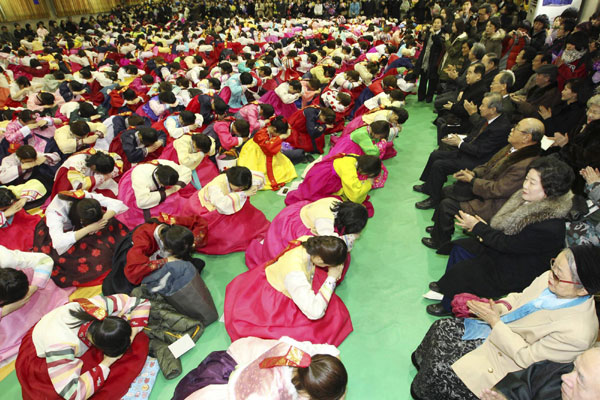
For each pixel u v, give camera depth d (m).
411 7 15.45
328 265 1.85
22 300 2.11
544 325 1.39
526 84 4.49
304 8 17.75
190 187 3.41
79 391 1.66
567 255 1.28
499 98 2.98
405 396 1.90
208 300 2.25
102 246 2.63
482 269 2.11
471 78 4.13
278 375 1.33
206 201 2.86
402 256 2.85
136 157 3.59
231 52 8.25
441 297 2.43
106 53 8.96
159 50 9.44
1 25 14.02
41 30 13.86
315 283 2.15
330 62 6.77
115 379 1.85
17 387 1.99
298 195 3.29
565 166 1.72
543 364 1.37
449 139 3.29
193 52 9.80
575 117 3.61
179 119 4.00
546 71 4.00
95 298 1.88
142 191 2.94
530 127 2.34
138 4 23.38
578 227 2.18
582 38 3.98
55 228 2.43
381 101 4.44
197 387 1.79
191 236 2.23
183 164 3.42
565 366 1.32
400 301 2.45
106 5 20.56
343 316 2.19
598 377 1.04
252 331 2.06
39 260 2.23
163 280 2.12
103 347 1.64
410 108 6.00
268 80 5.75
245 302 2.16
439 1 13.80
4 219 2.59
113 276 2.46
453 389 1.61
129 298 2.01
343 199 3.14
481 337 1.64
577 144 2.70
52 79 6.71
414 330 2.25
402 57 7.05
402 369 2.02
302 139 4.36
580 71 3.91
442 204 2.76
